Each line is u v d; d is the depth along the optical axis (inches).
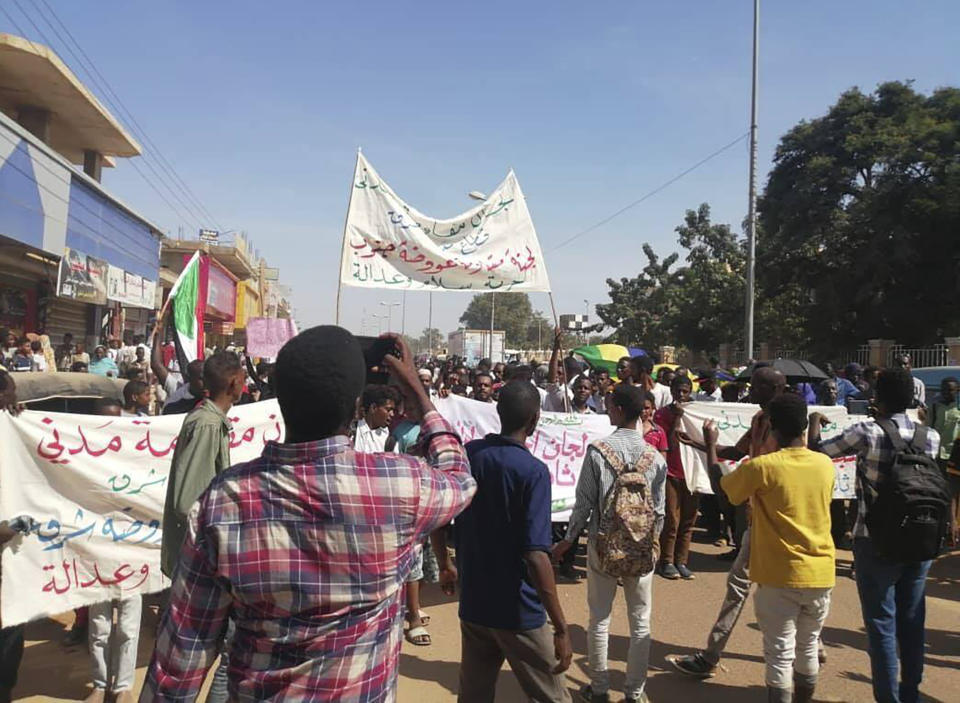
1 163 502.6
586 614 233.3
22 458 163.0
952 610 246.8
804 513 148.3
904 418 163.8
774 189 1156.5
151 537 171.9
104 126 852.6
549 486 126.5
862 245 1050.1
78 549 164.7
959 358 695.7
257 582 63.6
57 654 192.7
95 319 836.0
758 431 181.0
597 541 162.1
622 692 177.0
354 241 236.5
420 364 621.0
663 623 227.0
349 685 65.0
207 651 65.6
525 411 130.2
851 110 1088.8
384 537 67.2
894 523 152.7
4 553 157.1
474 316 3577.8
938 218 952.3
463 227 248.2
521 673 125.6
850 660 199.0
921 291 1030.4
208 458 136.4
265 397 312.7
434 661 194.4
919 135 956.6
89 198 700.0
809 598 148.2
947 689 182.9
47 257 643.5
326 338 69.2
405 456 73.5
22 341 532.4
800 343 1124.5
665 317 1364.4
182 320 246.7
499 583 125.0
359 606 66.0
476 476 127.5
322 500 65.6
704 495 334.3
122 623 162.2
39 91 751.1
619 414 170.2
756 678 187.9
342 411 68.8
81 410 239.1
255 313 2090.3
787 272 1163.3
